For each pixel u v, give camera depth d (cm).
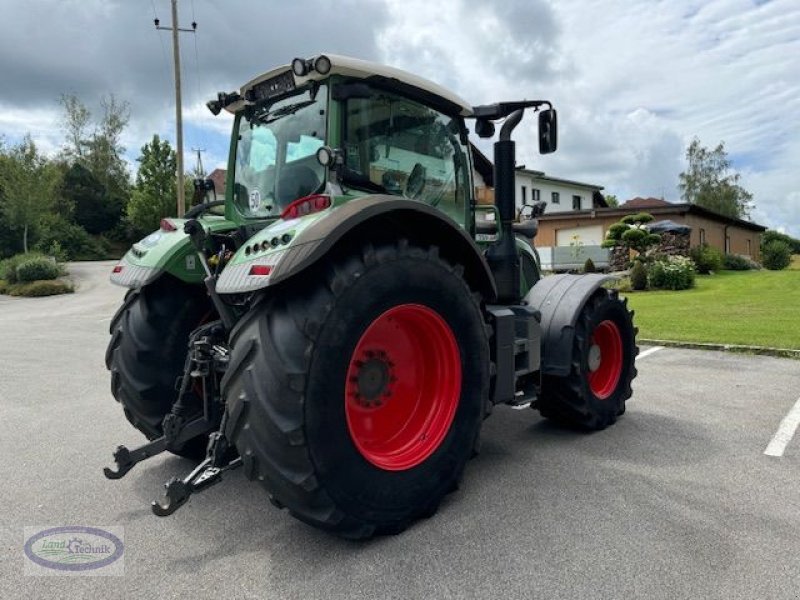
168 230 361
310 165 308
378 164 313
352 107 301
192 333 309
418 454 276
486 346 304
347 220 237
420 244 278
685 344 746
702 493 301
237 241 336
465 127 372
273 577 232
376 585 223
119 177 5097
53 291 2092
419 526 270
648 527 264
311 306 236
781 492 301
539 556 241
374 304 251
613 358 435
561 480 322
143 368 335
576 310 384
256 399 229
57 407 518
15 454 391
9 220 2941
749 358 673
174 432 292
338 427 238
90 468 363
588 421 398
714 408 464
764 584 219
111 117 5047
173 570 239
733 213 4809
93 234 4269
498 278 369
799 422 422
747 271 2480
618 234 2102
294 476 229
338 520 240
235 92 344
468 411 293
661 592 214
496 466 345
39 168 3023
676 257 1802
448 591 218
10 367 718
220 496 312
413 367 295
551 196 3462
